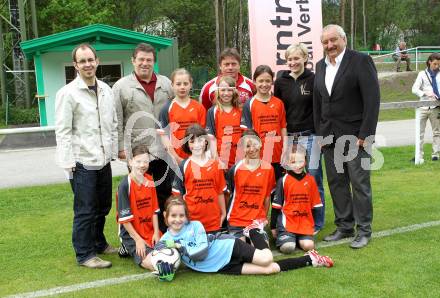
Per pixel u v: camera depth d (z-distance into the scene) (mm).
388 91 21625
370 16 52156
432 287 3348
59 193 6766
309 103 4742
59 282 3717
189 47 37531
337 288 3391
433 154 8320
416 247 4188
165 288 3521
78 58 3850
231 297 3309
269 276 3678
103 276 3820
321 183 4926
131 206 4082
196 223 3908
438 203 5586
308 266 3840
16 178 8016
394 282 3449
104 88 4078
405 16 52312
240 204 4336
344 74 4289
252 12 6934
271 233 4789
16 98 21188
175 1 36438
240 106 4734
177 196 3936
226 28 39594
